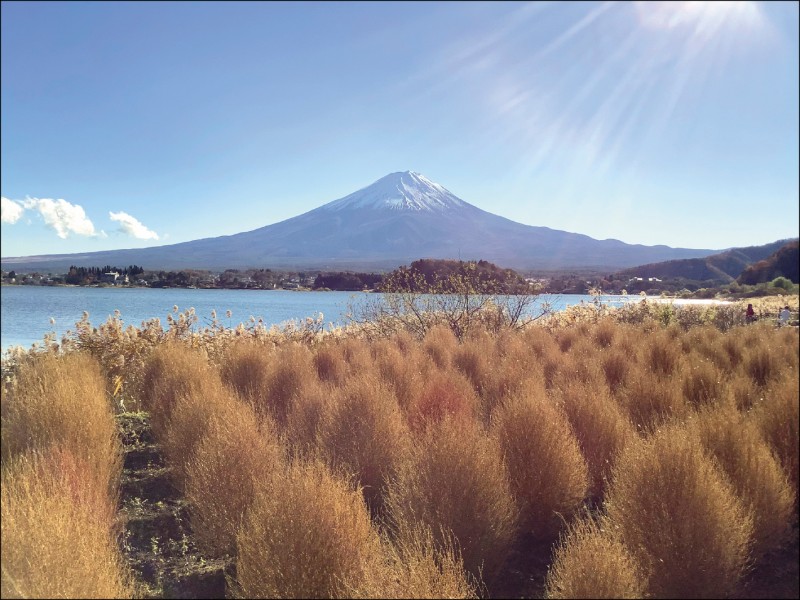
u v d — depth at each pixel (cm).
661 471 307
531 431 386
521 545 370
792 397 428
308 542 272
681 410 501
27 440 407
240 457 369
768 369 720
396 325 1252
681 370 650
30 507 275
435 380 552
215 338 885
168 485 458
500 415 440
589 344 909
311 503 283
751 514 325
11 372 665
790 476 396
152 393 629
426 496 325
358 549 281
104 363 714
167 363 655
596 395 498
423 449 354
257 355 685
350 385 480
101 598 252
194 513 376
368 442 418
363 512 302
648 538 299
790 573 324
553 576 304
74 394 449
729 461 366
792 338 878
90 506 335
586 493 418
